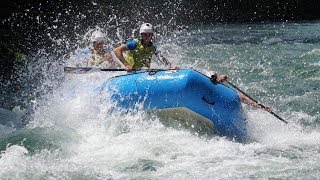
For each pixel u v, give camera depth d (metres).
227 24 43.56
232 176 8.31
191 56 22.72
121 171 8.56
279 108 13.43
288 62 20.20
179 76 10.31
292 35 32.19
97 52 12.77
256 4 49.06
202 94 10.19
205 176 8.30
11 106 13.89
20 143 9.95
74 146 9.88
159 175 8.37
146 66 12.16
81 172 8.47
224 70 18.91
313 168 8.72
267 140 10.63
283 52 23.25
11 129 11.34
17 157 8.91
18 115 12.77
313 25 40.53
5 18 26.30
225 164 8.87
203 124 10.39
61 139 10.23
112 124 10.88
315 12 51.81
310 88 15.66
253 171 8.54
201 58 22.08
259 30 36.84
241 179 8.19
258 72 18.45
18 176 8.16
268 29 37.59
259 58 21.66
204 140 10.10
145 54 12.02
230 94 10.57
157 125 10.57
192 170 8.57
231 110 10.46
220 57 22.36
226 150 9.61
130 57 11.98
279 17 49.97
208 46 26.42
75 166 8.74
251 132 11.07
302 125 11.92
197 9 45.66
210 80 10.55
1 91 15.74
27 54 21.81
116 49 11.57
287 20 47.81
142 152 9.41
